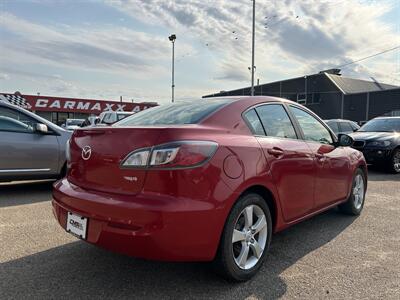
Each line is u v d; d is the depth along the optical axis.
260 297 2.96
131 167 2.83
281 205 3.60
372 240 4.33
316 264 3.62
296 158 3.80
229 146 3.07
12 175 6.25
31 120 6.57
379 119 11.67
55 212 3.40
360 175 5.49
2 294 2.93
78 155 3.30
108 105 37.72
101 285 3.12
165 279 3.25
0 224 4.71
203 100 3.83
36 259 3.63
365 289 3.11
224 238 2.97
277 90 47.91
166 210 2.62
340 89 41.03
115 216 2.73
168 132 2.81
